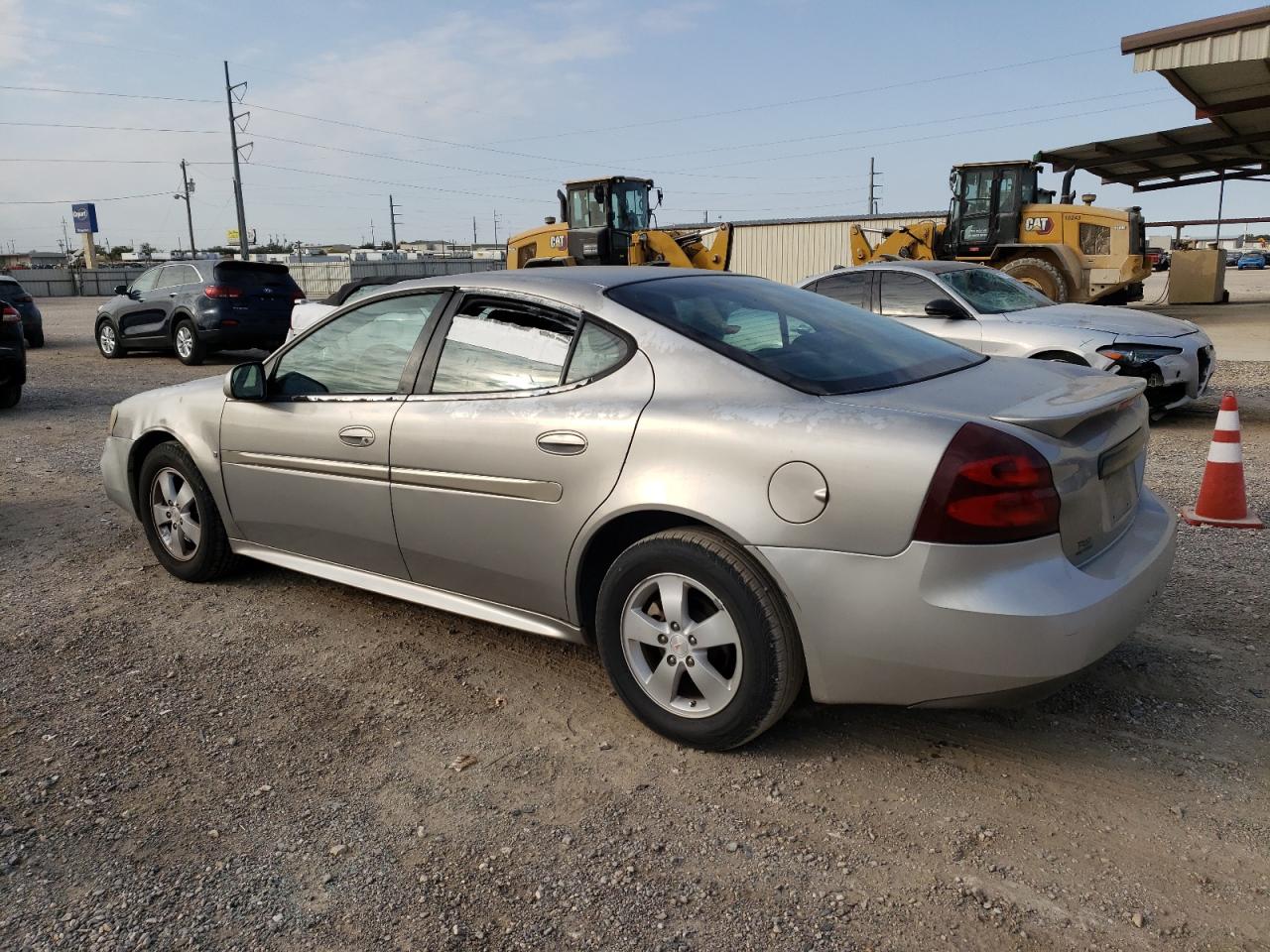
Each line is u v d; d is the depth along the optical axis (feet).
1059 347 25.38
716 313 10.65
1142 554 9.46
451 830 8.58
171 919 7.47
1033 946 7.00
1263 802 8.67
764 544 8.78
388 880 7.91
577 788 9.21
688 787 9.17
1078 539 8.79
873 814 8.66
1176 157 76.02
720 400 9.40
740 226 94.43
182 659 12.30
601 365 10.27
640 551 9.60
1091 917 7.27
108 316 53.01
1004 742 9.85
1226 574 14.38
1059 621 8.12
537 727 10.41
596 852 8.23
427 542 11.59
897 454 8.28
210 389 14.44
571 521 10.07
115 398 36.88
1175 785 8.97
